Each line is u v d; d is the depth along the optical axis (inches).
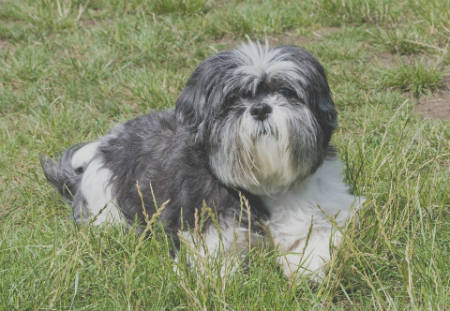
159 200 203.5
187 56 382.0
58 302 176.7
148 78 342.0
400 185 214.1
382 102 314.0
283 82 180.4
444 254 191.0
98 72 359.3
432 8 401.4
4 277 183.8
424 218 210.2
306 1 453.7
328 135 196.4
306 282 177.8
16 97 336.8
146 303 175.9
